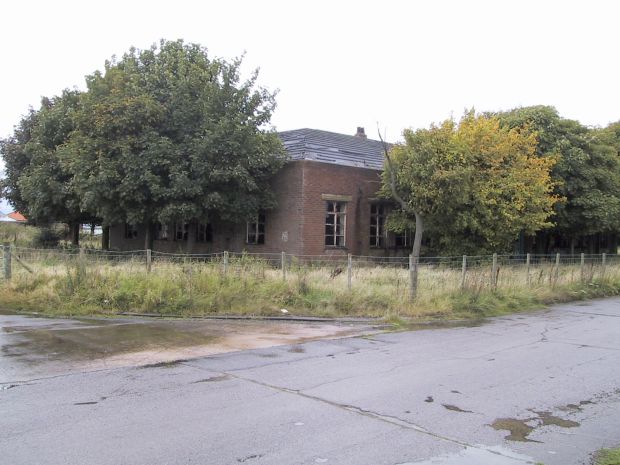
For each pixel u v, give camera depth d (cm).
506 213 1930
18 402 578
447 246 2058
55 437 484
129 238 2992
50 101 3075
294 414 561
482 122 2000
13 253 1457
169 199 1950
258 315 1205
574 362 838
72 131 2217
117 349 841
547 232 2828
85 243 3603
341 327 1116
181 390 634
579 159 2391
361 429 524
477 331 1112
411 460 456
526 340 1019
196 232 2531
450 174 1747
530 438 517
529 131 2323
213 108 2006
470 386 686
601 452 487
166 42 2283
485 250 2033
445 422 552
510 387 687
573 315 1377
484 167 1988
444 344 962
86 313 1185
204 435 497
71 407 566
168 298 1226
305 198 2117
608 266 2088
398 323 1180
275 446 477
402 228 2170
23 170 2980
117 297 1228
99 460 438
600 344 993
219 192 1994
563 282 1761
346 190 2253
